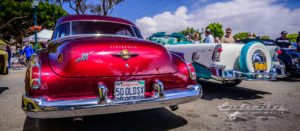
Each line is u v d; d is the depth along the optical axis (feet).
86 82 5.54
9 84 16.87
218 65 10.75
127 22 9.85
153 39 27.53
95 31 8.39
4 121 7.74
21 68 37.01
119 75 5.84
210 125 7.37
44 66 5.51
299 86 16.12
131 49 6.07
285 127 7.11
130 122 7.75
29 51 27.96
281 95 12.64
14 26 69.05
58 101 5.09
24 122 7.67
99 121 7.86
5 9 61.05
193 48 12.77
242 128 7.05
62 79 5.38
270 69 12.01
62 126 7.29
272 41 18.51
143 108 5.93
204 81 18.81
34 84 5.15
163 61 6.65
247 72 11.17
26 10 63.57
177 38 27.35
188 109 9.53
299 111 9.11
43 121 7.81
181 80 7.06
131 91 5.97
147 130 6.90
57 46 6.31
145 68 6.23
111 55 5.76
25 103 5.10
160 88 6.09
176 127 7.18
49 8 65.21
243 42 18.44
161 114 8.77
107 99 5.42
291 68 18.95
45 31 43.86
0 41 14.01
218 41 18.94
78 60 5.47
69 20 8.71
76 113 5.14
